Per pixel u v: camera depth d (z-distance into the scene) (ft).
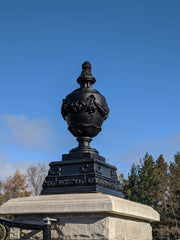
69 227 13.98
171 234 85.56
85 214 13.92
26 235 14.88
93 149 17.26
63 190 15.49
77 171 15.75
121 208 13.92
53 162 16.52
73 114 17.24
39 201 14.92
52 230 14.28
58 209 14.03
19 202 15.38
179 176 94.27
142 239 16.85
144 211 16.57
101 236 13.30
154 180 98.22
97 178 15.24
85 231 13.65
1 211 15.29
